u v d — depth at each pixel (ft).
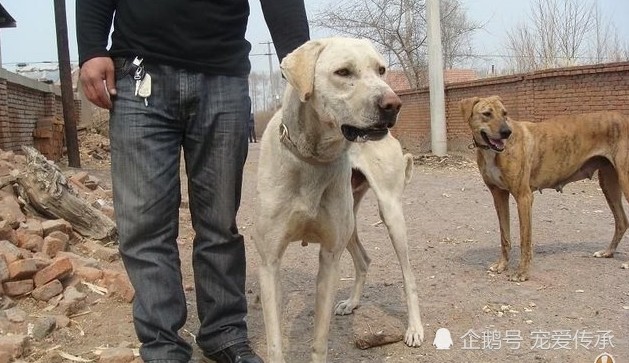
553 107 38.34
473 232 22.56
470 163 44.14
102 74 9.43
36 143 41.65
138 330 9.61
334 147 9.14
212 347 10.73
